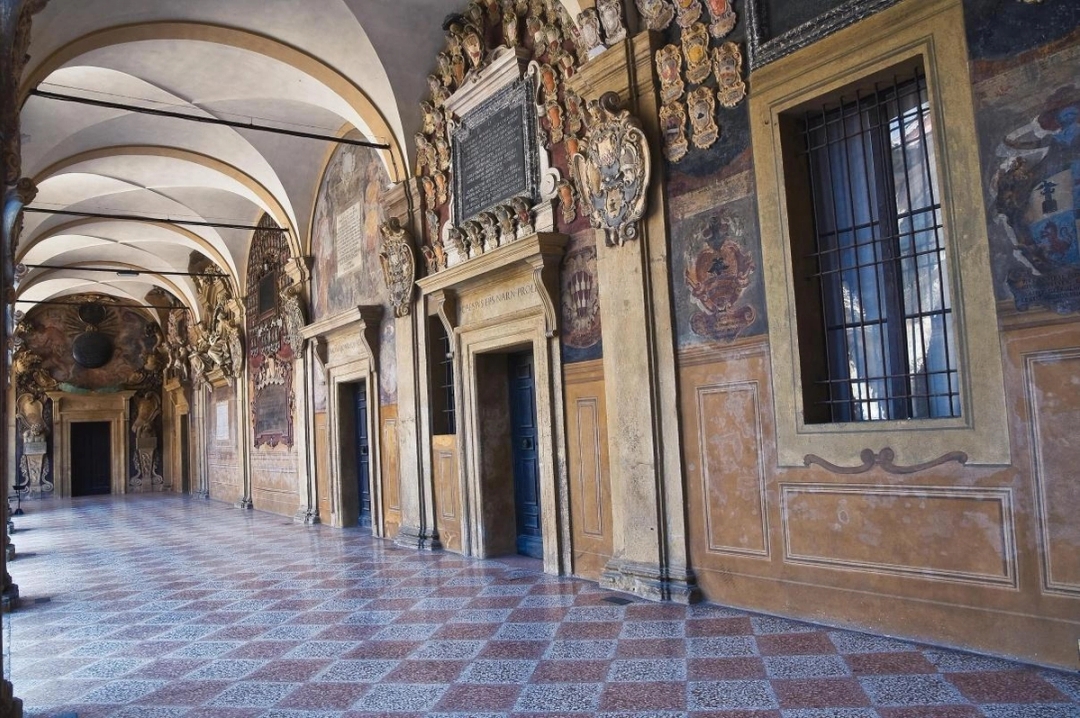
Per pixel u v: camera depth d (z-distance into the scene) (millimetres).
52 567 11852
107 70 11930
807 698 4547
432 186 11469
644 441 7391
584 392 8508
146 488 32688
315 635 6762
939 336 5617
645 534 7402
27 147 13680
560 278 8820
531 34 9320
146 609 8320
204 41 11062
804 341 6219
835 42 5867
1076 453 4605
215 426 24906
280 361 18438
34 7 5375
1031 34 4793
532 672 5367
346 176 14758
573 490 8703
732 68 6684
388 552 11328
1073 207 4605
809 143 6387
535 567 9367
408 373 11969
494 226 9859
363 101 11828
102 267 25234
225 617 7691
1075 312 4605
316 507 16188
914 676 4762
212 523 17469
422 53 11195
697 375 7031
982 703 4289
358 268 14180
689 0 7000
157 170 16625
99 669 6082
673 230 7242
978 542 5078
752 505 6559
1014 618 4895
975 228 5062
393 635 6598
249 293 20859
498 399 10531
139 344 32844
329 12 10656
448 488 11172
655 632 6133
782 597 6312
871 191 6023
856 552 5789
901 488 5496
